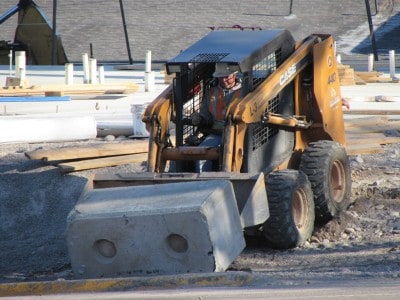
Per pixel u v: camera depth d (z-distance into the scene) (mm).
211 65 26625
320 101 28016
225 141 24531
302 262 23516
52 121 41562
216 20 119438
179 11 123562
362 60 97250
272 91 25672
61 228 32531
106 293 18844
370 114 48750
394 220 28141
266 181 25812
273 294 17266
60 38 101188
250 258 24547
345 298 16484
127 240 21953
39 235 32156
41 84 73438
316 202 27188
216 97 25984
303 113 28297
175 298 17359
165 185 22688
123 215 21781
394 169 35125
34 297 18797
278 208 24891
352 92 62812
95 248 22406
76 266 22672
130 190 22922
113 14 123438
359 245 25609
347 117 47406
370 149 37344
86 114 52344
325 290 17469
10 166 36312
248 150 25344
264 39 26375
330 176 27453
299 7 124000
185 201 21547
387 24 118250
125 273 22234
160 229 21562
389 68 79688
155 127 25828
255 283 19250
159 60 103625
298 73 27516
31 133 41250
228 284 19328
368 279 19266
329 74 28594
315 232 27375
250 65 25156
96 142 40938
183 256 21547
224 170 24422
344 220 27828
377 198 30781
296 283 18938
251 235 26266
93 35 115625
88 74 75000
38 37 101250
